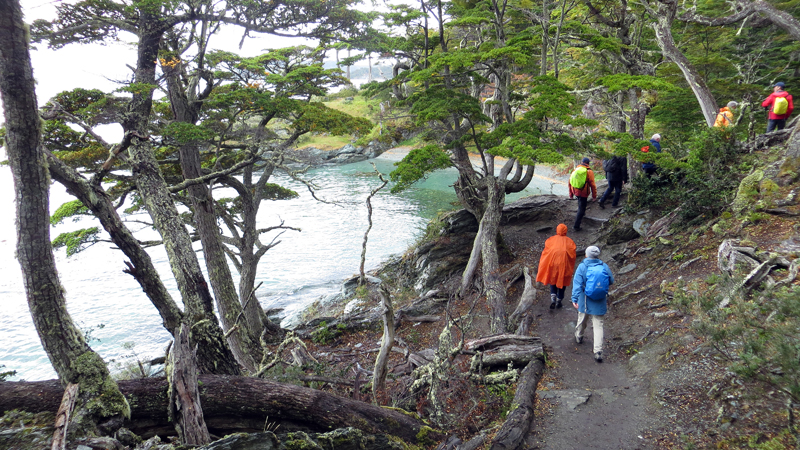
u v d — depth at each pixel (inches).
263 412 203.2
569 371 260.8
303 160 529.0
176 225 331.6
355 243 986.7
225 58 484.1
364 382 320.2
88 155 402.6
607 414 211.8
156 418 197.8
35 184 167.9
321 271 848.9
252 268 566.3
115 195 510.9
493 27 557.9
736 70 776.9
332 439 178.5
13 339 698.2
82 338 188.7
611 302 336.5
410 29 520.7
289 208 1331.2
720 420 178.4
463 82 504.4
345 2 482.3
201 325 261.9
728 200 341.4
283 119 557.0
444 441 215.6
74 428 164.6
